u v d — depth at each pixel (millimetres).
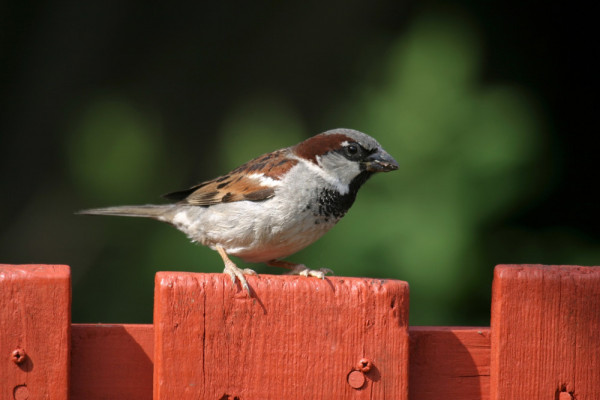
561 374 4484
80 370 4281
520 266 4594
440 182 11641
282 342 4281
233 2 15508
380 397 4332
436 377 4629
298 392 4281
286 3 15586
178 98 14750
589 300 4504
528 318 4492
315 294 4312
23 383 4004
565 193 13555
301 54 15070
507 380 4484
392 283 4371
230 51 15180
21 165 14562
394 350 4348
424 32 12305
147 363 4352
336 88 14672
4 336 3994
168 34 15266
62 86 14906
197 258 11914
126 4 15203
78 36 15055
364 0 14977
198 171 13750
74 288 12352
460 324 11492
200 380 4207
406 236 11430
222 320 4238
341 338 4324
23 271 4039
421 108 11805
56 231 13602
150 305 12156
